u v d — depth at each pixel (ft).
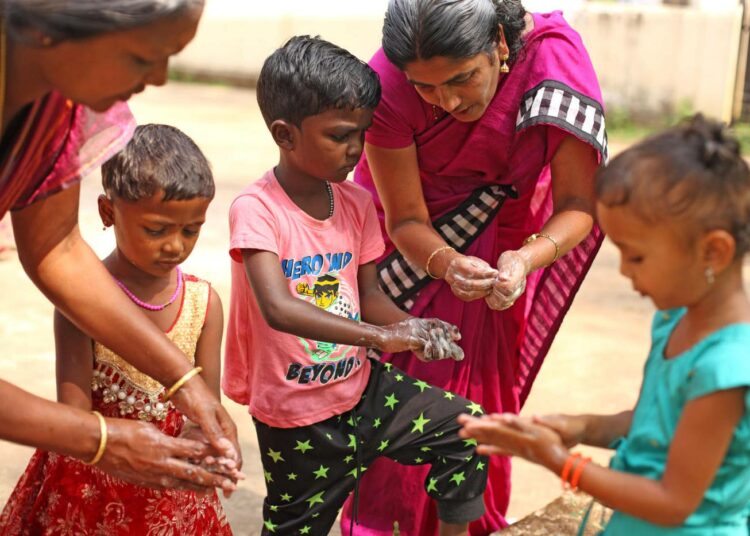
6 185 7.34
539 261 9.78
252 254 9.08
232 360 10.01
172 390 8.09
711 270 6.33
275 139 9.26
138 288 8.69
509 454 6.81
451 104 9.37
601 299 21.83
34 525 8.95
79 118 7.62
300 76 8.86
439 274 10.16
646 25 39.58
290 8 47.98
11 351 17.25
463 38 8.81
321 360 9.45
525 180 10.59
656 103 39.99
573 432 7.09
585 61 10.10
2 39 6.53
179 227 8.30
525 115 9.95
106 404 8.73
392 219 10.63
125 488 8.64
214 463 7.77
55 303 8.09
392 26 9.05
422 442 9.80
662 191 6.18
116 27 6.23
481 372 11.30
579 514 10.30
